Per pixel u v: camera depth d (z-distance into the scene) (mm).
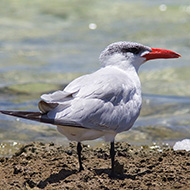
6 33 24906
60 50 22562
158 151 10898
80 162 9227
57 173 9109
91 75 9039
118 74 9203
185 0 31328
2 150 11023
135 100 9141
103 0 31500
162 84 17812
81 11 28953
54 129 12727
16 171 9242
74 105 8227
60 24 26938
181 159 9945
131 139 11977
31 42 23672
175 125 13070
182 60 21109
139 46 9688
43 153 10359
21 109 14062
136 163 9766
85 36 24812
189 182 8625
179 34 24750
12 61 20578
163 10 29125
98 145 11430
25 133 12297
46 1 30828
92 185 8500
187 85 17562
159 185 8539
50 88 16828
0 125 12867
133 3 30953
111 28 25938
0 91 16172
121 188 8438
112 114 8594
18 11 28828
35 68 19531
